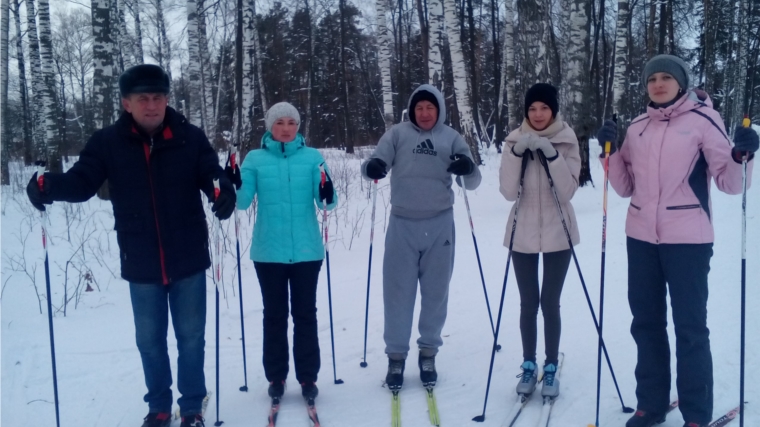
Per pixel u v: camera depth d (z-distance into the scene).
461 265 6.11
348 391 3.48
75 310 4.90
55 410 2.97
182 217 2.87
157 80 2.73
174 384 3.62
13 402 3.36
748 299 4.50
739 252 5.77
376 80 33.22
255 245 3.28
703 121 2.72
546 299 3.27
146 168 2.80
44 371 3.76
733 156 2.55
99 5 9.47
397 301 3.48
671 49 18.69
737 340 3.77
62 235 7.50
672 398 3.18
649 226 2.79
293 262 3.22
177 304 2.93
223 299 5.21
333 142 31.72
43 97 11.37
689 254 2.70
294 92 28.75
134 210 2.80
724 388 3.19
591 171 12.28
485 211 8.77
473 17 21.64
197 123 13.13
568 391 3.32
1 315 4.68
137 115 2.74
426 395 3.39
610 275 5.44
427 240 3.43
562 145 3.22
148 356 2.94
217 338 3.16
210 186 2.87
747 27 20.28
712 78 21.28
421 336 3.54
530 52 17.05
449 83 22.73
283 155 3.28
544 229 3.21
